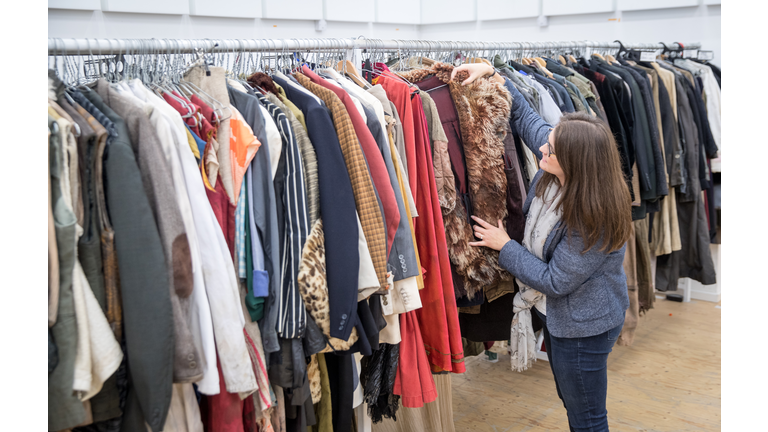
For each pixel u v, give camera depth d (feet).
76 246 3.38
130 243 3.51
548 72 8.41
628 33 13.87
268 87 5.21
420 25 17.22
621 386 9.38
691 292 13.66
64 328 3.29
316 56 6.73
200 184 3.94
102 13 10.54
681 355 10.52
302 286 4.37
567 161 5.31
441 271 5.88
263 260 4.35
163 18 11.46
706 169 10.92
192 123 4.19
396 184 5.29
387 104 5.62
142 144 3.75
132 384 3.66
